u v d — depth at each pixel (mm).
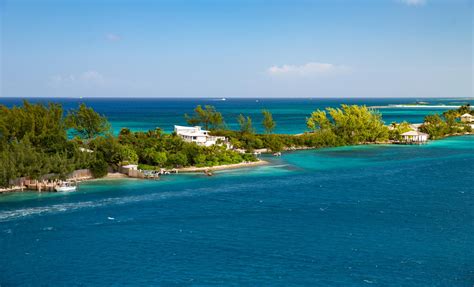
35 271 65500
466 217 88250
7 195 106875
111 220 87875
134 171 129375
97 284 61562
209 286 60719
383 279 62219
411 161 161250
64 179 118250
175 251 72375
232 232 80875
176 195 107875
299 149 196625
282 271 64938
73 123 172125
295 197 105562
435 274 63500
